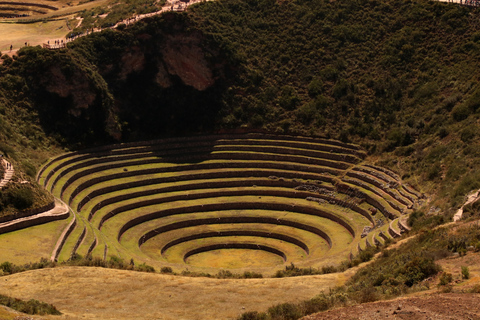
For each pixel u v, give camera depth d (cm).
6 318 2953
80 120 8319
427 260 3625
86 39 8969
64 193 6981
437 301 2800
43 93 8119
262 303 3919
